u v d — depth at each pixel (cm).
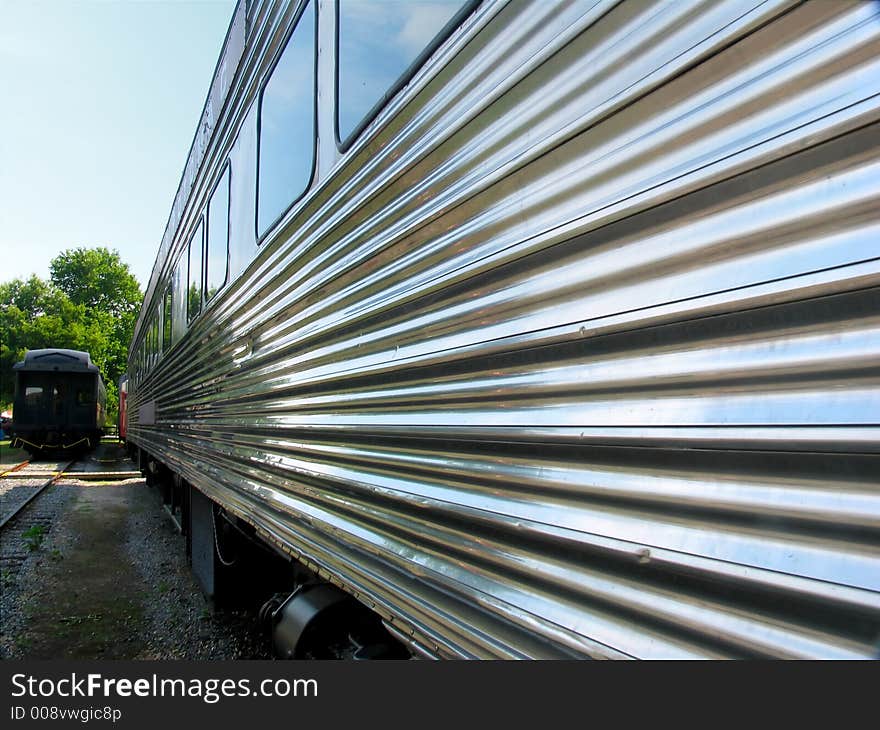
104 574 644
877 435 77
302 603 267
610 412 112
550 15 127
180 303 595
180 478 732
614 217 111
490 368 143
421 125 171
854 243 80
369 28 199
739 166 92
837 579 81
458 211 155
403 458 177
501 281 140
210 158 461
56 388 2108
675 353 102
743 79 92
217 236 427
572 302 121
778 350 88
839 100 81
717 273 95
